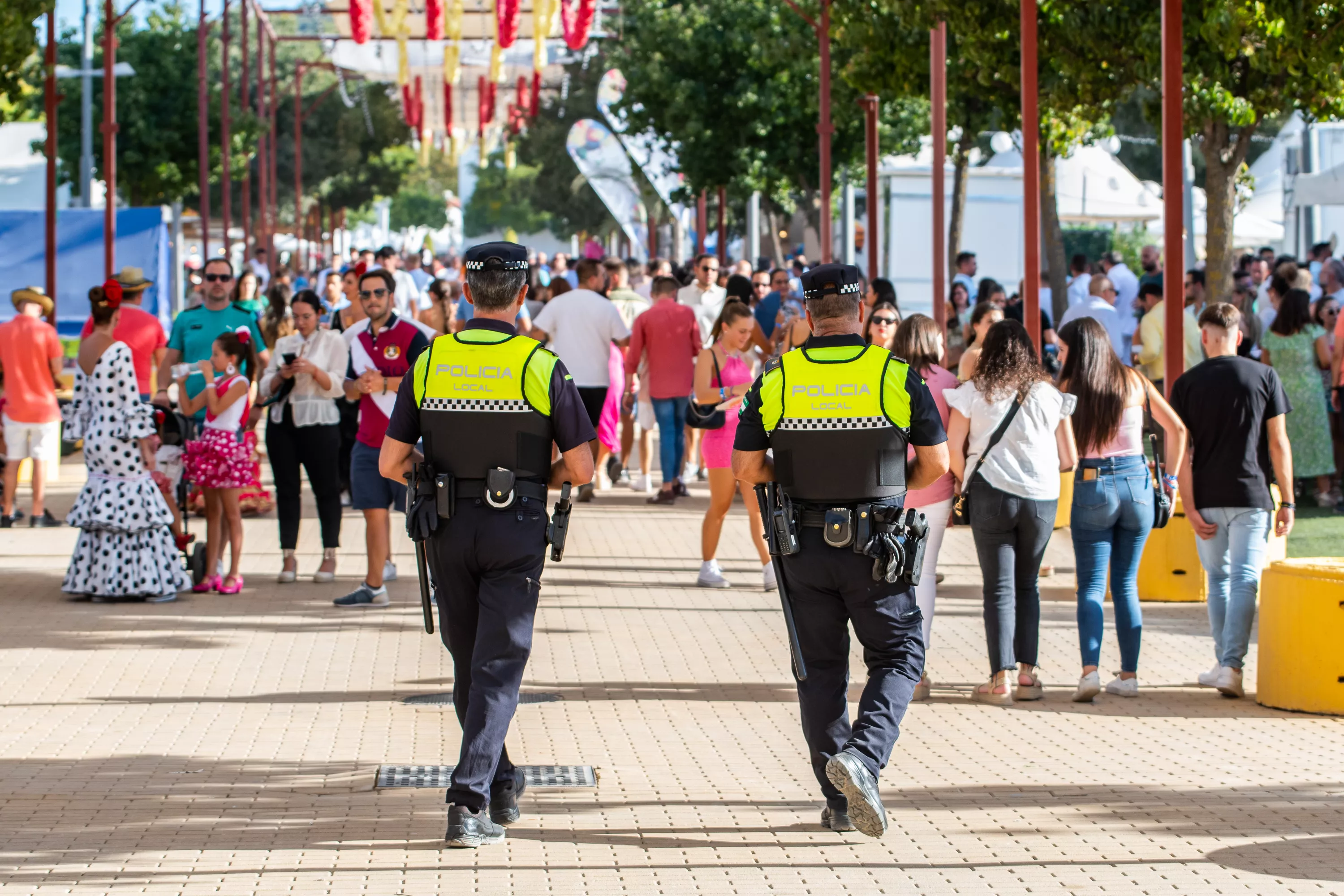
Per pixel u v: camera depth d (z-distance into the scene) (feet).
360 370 57.72
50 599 60.23
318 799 34.50
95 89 236.43
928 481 31.99
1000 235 159.22
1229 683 44.75
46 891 28.27
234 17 277.44
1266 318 98.73
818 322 31.89
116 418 58.90
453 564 31.17
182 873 29.35
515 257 31.86
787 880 29.12
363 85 362.33
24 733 40.19
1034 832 32.09
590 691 45.62
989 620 43.93
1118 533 44.91
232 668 48.44
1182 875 29.40
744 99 188.03
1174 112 60.64
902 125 182.39
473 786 30.71
